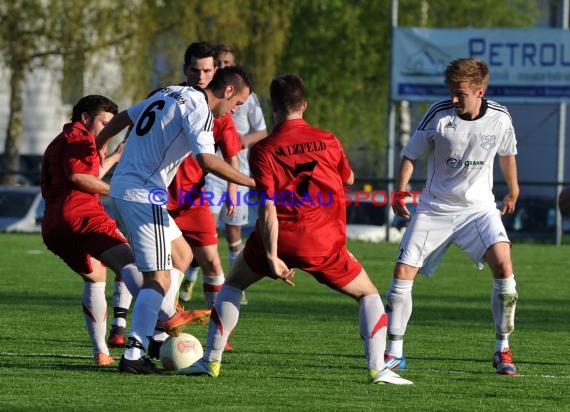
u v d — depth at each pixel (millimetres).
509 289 20828
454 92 20672
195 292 36469
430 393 18219
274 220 18141
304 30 105250
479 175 21219
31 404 16453
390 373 19141
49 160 20938
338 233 18688
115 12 82062
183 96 19250
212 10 83312
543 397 18047
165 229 19422
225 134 24234
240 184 18688
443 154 21125
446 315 31375
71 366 20453
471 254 21281
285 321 29141
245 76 19969
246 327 27703
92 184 20359
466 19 105562
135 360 19531
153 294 19594
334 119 107125
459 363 22234
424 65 63969
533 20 107812
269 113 91500
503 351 20953
